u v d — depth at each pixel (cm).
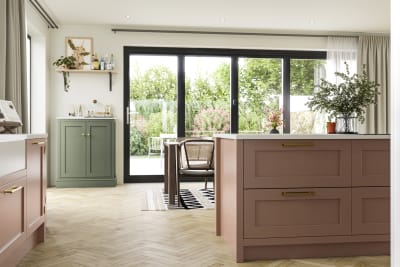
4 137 216
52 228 337
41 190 290
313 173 255
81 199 487
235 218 251
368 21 613
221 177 304
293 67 688
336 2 527
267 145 250
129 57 652
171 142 475
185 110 670
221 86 677
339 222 257
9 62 391
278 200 251
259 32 659
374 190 260
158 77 664
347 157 257
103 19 600
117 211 412
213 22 617
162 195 520
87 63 625
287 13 573
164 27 640
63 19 599
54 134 619
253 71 682
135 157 657
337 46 673
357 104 293
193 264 244
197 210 420
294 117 688
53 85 622
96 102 630
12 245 217
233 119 675
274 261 252
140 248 278
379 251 267
